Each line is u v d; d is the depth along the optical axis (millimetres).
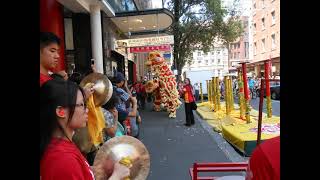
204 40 30375
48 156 1593
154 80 16562
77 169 1602
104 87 3514
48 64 2615
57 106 1684
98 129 3273
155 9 14836
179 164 6996
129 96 7195
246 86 10320
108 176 2156
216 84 16016
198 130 11531
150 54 16547
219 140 9469
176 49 30078
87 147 3117
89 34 12406
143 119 15109
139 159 2209
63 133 1706
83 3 11344
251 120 10547
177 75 29984
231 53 63219
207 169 3760
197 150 8328
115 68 17391
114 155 2170
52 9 9445
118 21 16422
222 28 30578
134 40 15039
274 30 41375
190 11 30078
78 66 12367
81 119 1792
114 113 4281
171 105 15547
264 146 1365
